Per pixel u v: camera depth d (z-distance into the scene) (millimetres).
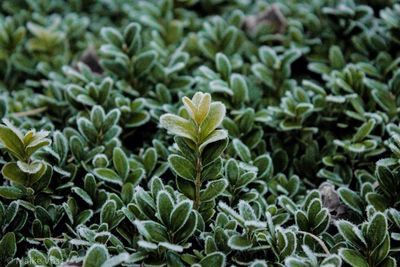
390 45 535
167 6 583
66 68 509
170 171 453
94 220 423
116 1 654
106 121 447
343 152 465
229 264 384
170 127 373
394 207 412
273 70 512
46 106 501
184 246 376
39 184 408
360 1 584
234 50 550
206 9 636
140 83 511
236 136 463
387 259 378
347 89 478
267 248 382
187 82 508
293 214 411
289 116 471
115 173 428
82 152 440
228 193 415
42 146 392
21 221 404
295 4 619
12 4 647
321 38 564
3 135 384
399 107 480
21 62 559
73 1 656
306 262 371
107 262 355
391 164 408
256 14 601
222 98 478
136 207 400
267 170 440
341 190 421
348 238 382
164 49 551
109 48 495
